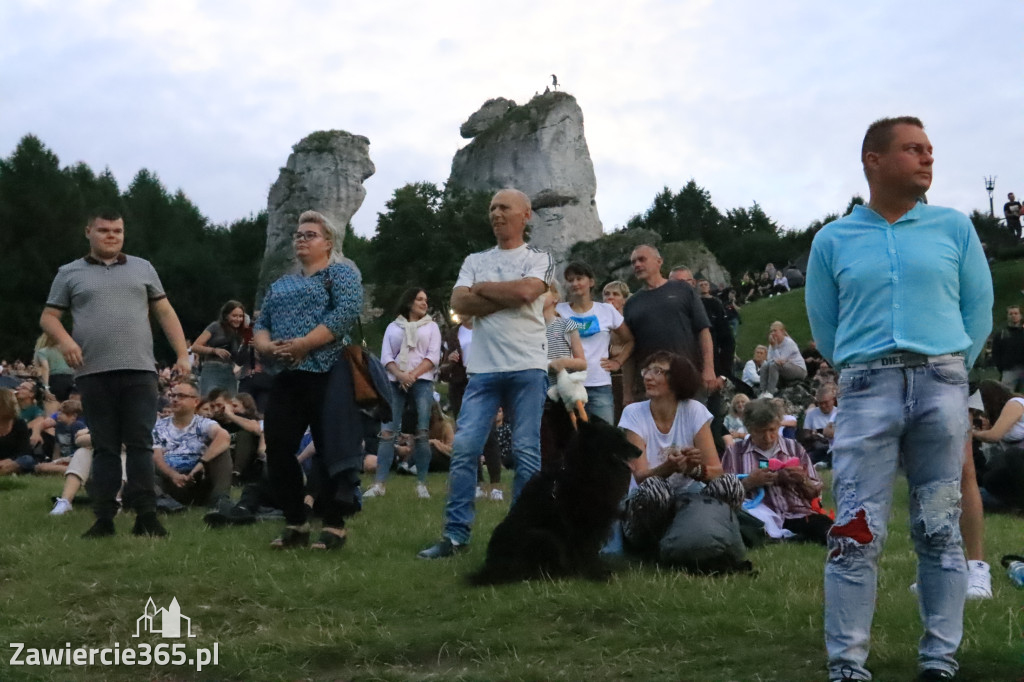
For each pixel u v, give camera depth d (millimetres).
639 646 4516
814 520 7016
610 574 5621
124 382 7453
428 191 65562
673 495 6207
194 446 9273
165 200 80500
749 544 6730
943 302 3875
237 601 5586
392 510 8906
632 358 8570
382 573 5969
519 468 6516
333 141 71875
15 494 10000
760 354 19469
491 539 5809
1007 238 48562
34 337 60188
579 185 77688
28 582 6000
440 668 4465
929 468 3865
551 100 78312
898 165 3947
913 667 4062
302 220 7027
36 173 63969
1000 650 4156
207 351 12641
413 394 10398
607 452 5641
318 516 8344
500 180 77500
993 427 9109
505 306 6523
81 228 63438
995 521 8297
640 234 67125
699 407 6469
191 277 70062
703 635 4602
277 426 6758
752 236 91688
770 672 4094
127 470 7551
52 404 14141
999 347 17656
